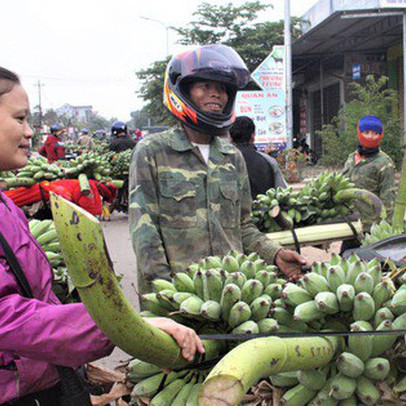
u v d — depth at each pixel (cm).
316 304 172
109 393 182
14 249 172
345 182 427
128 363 192
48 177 443
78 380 177
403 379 170
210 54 293
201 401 119
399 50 2434
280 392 170
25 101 185
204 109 294
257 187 471
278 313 181
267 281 200
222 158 307
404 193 340
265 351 131
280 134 1894
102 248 122
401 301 168
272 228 411
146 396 174
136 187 286
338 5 2042
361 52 2569
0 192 188
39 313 150
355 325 163
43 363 177
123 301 126
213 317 175
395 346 170
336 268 178
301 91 3347
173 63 298
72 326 149
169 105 300
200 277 185
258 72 1864
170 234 291
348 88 2631
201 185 297
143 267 275
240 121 485
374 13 1753
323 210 429
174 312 178
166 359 141
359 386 163
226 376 120
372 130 539
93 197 448
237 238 308
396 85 2512
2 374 172
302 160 1866
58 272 299
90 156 472
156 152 292
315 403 165
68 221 118
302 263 292
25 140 185
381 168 538
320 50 2552
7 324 149
